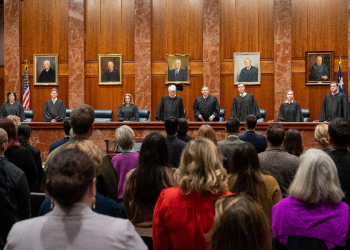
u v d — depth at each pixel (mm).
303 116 10195
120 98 11836
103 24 11812
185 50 11664
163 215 1869
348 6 10992
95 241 1188
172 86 9430
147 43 11531
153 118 11758
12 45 11820
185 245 1835
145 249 1242
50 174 1263
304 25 11273
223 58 11555
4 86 11859
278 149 2885
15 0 11766
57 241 1184
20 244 1188
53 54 11930
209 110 9805
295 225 1699
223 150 3762
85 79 11883
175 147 3492
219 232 1186
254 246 1160
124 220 1270
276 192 2291
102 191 2508
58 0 11898
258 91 11477
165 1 11672
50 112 10453
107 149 6594
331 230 1663
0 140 2596
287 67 11203
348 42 11000
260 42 11438
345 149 2523
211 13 11383
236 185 2211
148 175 2215
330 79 11219
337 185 1729
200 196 1842
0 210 2363
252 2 11430
